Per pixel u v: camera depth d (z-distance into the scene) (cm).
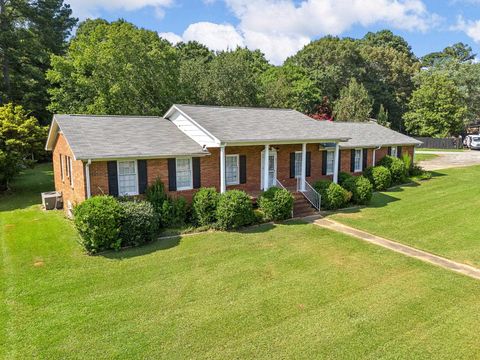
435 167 3462
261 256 1212
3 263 1148
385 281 1023
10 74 3206
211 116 1858
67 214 1762
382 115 5056
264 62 6138
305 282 1015
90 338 748
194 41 5672
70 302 899
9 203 2053
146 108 3047
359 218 1706
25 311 855
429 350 709
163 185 1580
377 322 808
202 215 1521
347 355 693
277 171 2025
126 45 2902
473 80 5275
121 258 1188
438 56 8562
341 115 4641
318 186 1892
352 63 5875
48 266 1123
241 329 780
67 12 4006
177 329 780
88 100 2950
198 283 1008
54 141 2005
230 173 1856
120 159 1471
